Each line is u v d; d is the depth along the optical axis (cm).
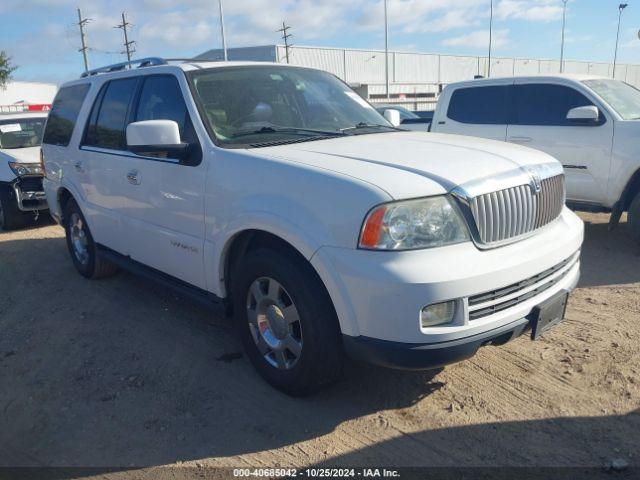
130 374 389
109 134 491
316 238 297
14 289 574
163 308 504
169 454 303
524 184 321
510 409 330
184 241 397
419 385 360
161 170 409
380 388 358
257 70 449
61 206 608
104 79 520
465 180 299
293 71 474
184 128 397
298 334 330
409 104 4875
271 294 337
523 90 730
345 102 475
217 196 360
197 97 401
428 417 327
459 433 311
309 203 304
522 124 726
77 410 348
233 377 378
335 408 339
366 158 325
